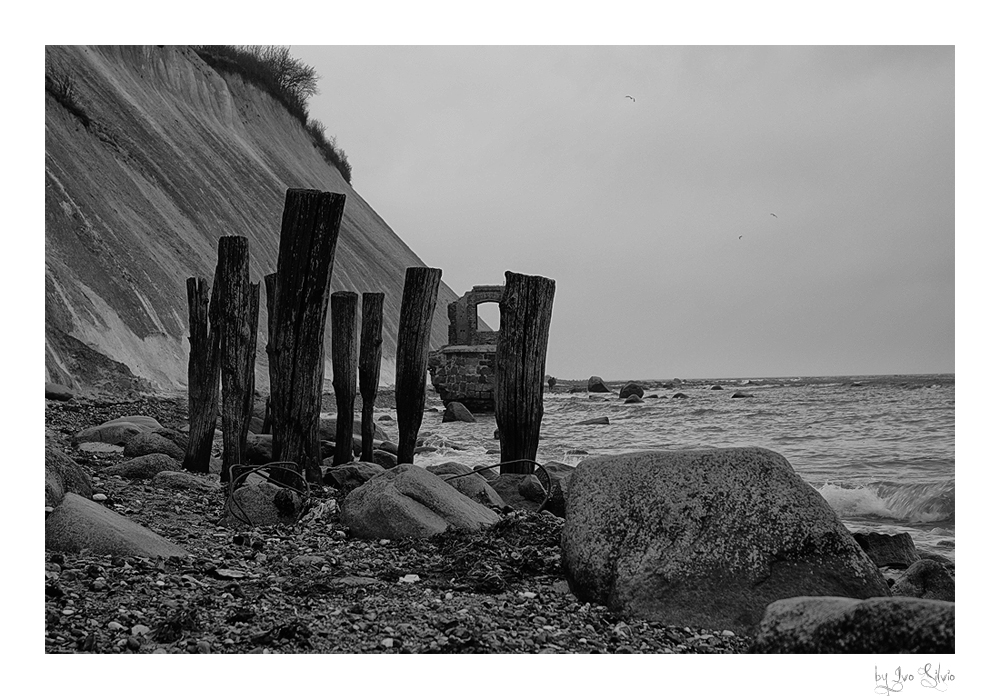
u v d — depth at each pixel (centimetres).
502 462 1092
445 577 721
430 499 877
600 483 688
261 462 1204
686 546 644
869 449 2703
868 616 470
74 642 547
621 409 4656
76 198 2922
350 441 1448
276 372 1036
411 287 1305
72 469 920
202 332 1234
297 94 7662
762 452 685
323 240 1030
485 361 4200
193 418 1227
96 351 2384
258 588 669
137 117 4312
